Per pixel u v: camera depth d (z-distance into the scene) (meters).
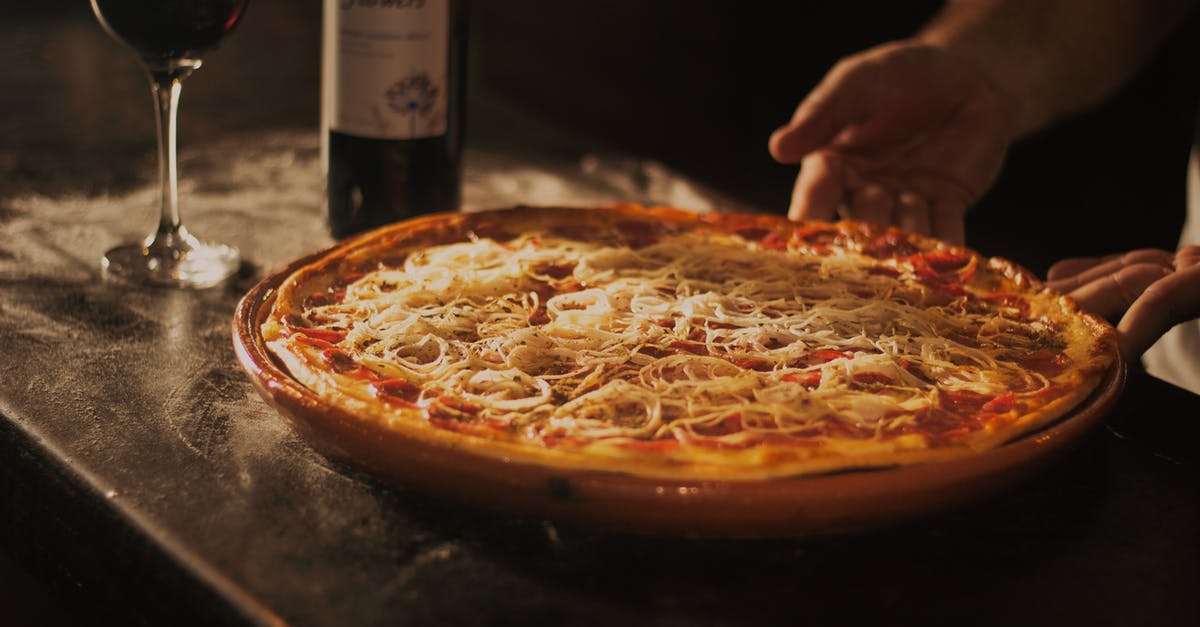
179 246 0.95
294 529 0.72
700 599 0.69
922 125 1.09
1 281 0.91
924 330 0.83
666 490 0.69
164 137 0.94
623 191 1.12
